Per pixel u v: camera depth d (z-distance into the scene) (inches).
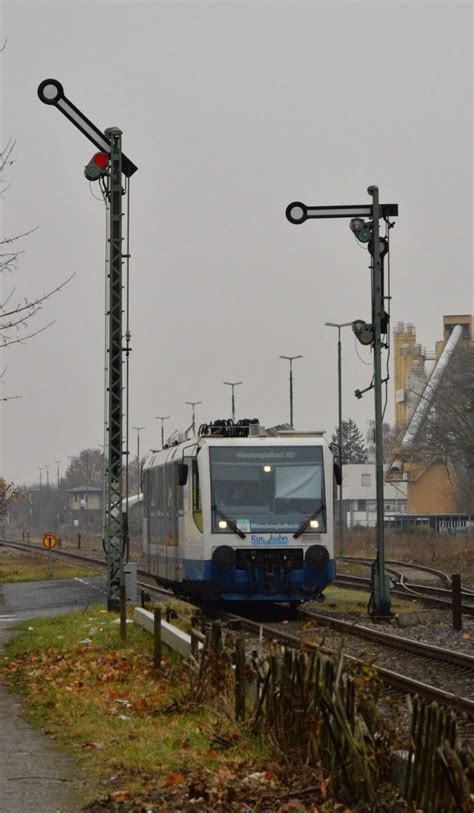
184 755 510.6
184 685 669.9
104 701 664.4
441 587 1760.6
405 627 1124.5
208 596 1202.0
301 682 486.6
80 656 866.8
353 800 429.1
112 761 506.3
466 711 596.4
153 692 681.0
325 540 1209.4
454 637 1015.0
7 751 539.5
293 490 1220.5
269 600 1205.7
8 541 5007.4
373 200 1200.2
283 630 1088.2
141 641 936.9
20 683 778.8
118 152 1181.7
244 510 1206.9
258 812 424.8
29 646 963.3
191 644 695.7
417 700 400.5
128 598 1169.4
